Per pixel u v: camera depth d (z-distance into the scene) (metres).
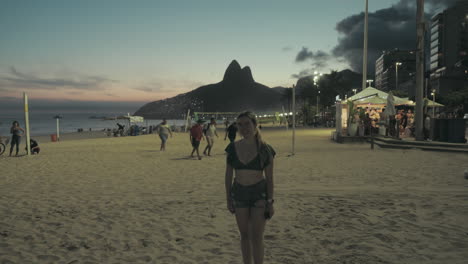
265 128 52.59
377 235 4.12
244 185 2.80
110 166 11.06
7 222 4.94
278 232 4.36
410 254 3.53
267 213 2.79
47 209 5.66
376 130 20.62
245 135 2.79
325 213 5.16
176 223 4.82
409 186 7.04
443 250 3.62
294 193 6.60
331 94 76.75
